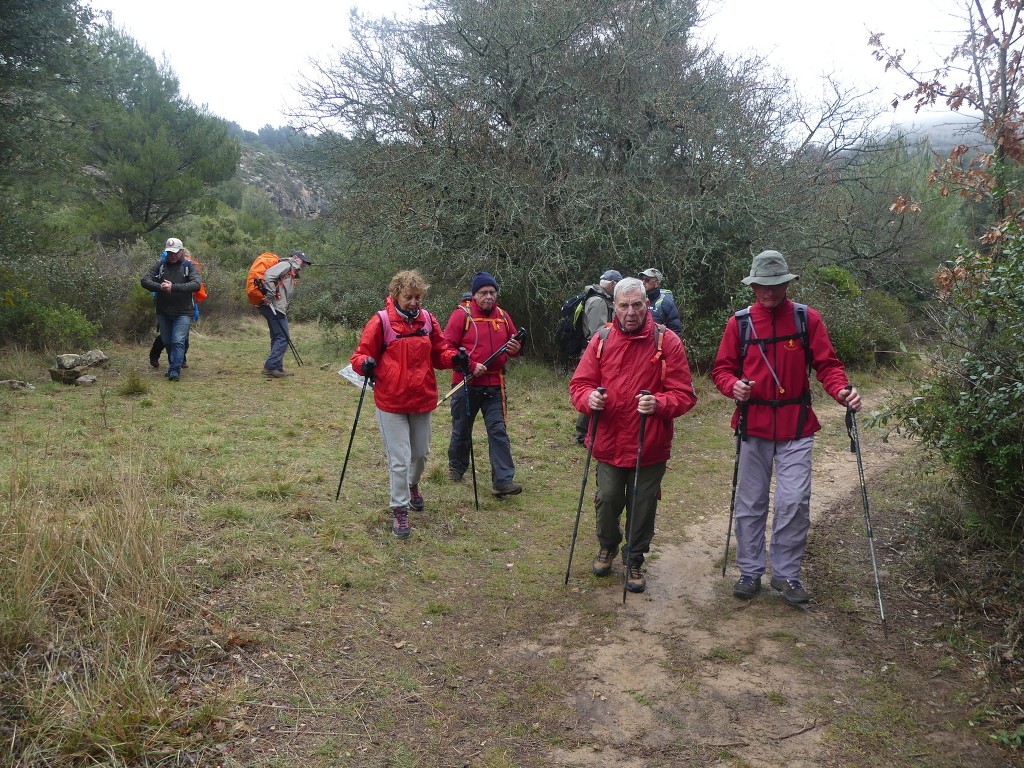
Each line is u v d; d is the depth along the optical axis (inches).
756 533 178.1
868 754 122.5
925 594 178.1
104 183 796.0
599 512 182.7
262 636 143.5
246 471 230.8
